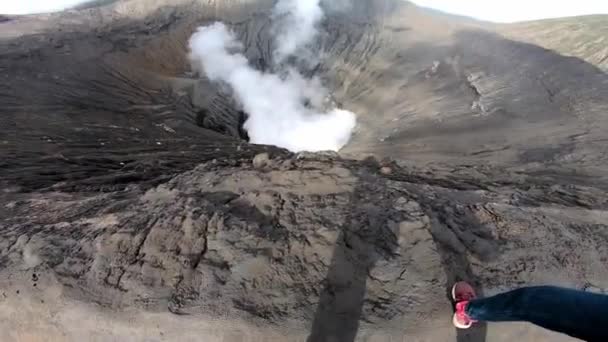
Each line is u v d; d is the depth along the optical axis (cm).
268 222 445
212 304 363
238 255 400
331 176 532
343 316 358
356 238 412
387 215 442
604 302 184
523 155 1502
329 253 400
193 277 384
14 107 1542
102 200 558
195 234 421
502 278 394
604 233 477
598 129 1669
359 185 514
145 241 417
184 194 507
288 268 389
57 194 656
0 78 1830
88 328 365
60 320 371
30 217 523
